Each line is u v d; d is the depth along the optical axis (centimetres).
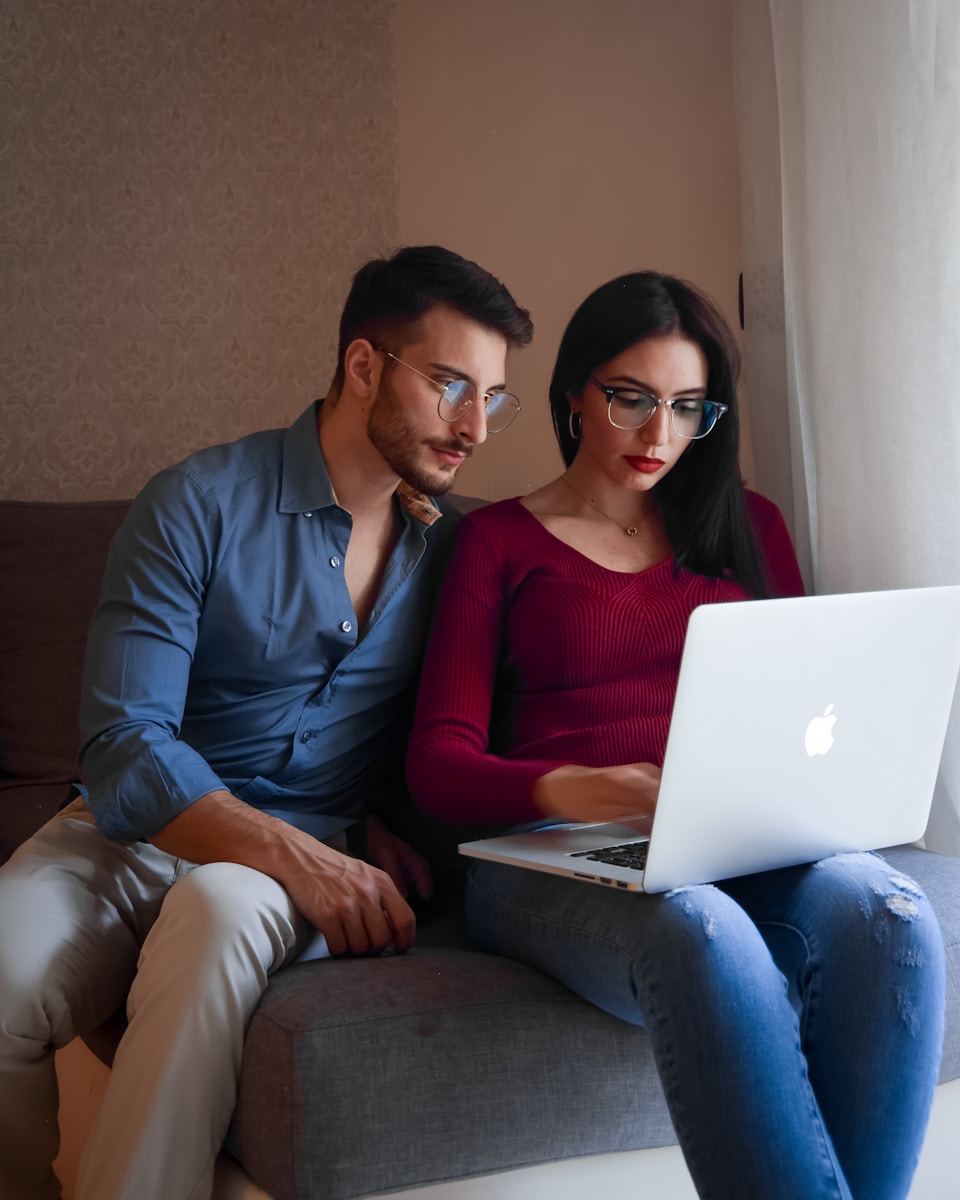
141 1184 110
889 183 167
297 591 149
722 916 104
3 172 265
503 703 160
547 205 250
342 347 154
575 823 141
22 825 197
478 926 134
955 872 144
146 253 272
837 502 178
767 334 202
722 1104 97
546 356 252
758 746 109
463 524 163
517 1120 111
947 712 125
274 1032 109
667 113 226
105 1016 134
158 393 274
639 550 161
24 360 268
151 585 141
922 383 164
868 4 168
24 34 264
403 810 173
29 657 224
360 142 280
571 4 242
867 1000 107
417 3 274
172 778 130
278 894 122
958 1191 133
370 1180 106
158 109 272
